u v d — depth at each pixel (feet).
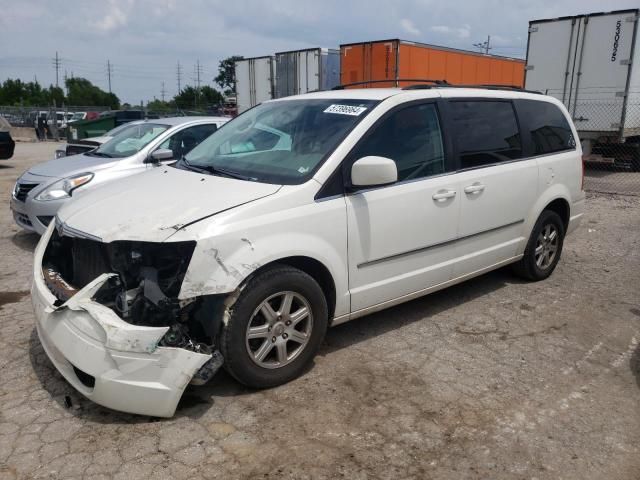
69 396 11.34
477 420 10.88
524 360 13.37
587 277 19.53
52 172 22.52
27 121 108.99
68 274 12.47
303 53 56.70
